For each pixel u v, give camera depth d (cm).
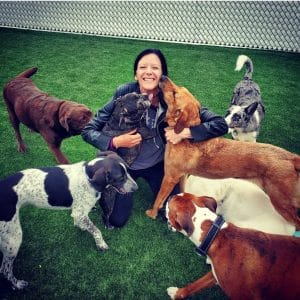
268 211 297
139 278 294
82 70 568
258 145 311
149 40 665
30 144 423
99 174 273
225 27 643
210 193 315
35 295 280
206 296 280
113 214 319
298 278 220
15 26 697
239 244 235
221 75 561
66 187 282
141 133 312
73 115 343
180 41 660
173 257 310
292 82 549
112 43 653
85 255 310
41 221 337
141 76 304
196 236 246
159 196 332
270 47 638
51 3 674
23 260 304
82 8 669
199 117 309
